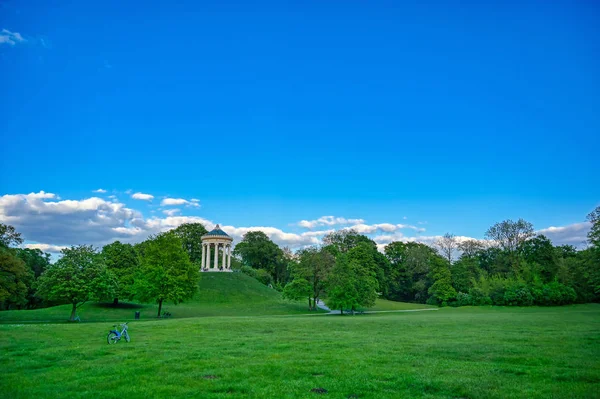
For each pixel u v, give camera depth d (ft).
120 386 48.80
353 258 375.66
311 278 300.61
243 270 442.09
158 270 224.74
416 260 438.81
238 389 47.52
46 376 53.67
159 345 79.20
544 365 59.62
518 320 143.43
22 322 175.42
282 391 46.47
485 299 312.50
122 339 88.58
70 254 203.82
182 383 50.08
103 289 200.13
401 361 63.10
